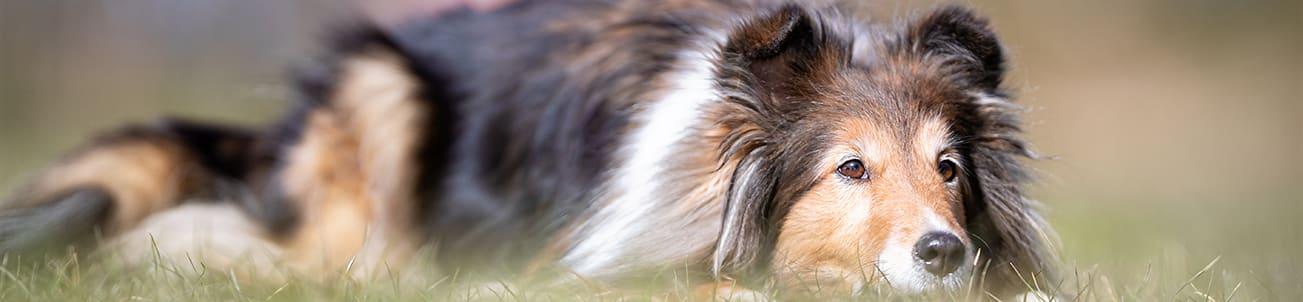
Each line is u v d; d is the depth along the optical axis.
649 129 9.41
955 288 8.50
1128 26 37.88
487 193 10.79
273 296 9.30
